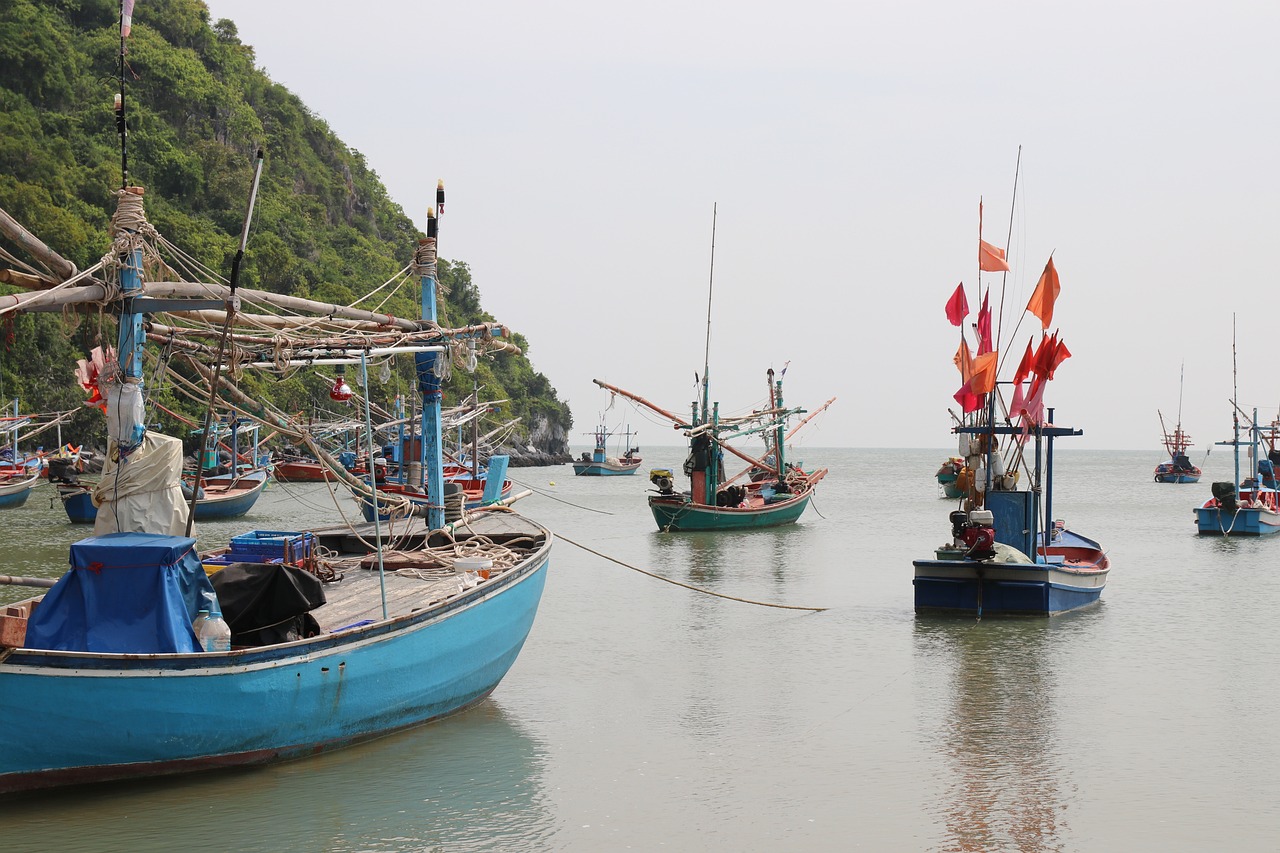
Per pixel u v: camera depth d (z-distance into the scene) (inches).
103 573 460.4
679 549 1663.4
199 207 4975.4
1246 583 1317.7
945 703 712.4
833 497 3496.6
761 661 834.8
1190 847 471.5
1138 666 822.5
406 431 2684.5
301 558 663.8
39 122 4473.4
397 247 7111.2
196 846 444.1
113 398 510.6
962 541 1043.9
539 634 943.7
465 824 484.4
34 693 426.9
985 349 1032.2
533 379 7244.1
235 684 470.3
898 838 479.5
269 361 680.4
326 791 514.0
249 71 6545.3
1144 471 7652.6
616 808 509.7
